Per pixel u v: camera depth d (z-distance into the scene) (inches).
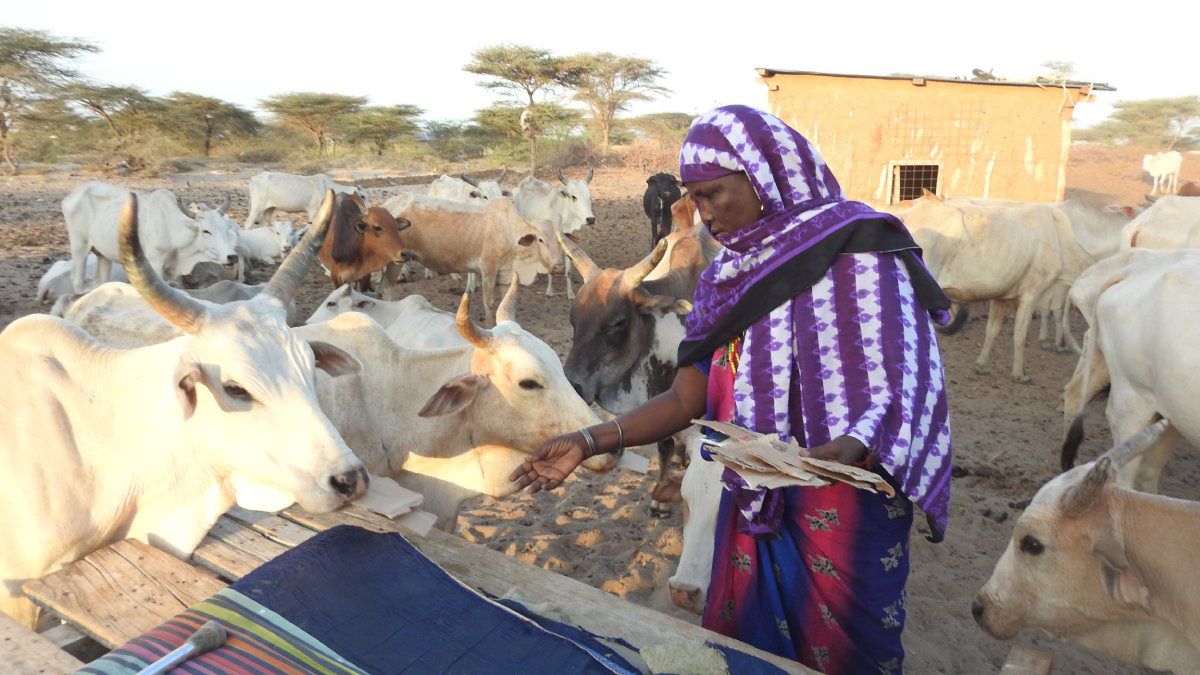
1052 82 508.4
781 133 73.7
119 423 100.3
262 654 71.4
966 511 209.3
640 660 78.7
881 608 78.6
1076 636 116.9
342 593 80.3
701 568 115.8
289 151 1782.7
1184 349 171.0
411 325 201.3
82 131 1588.3
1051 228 330.0
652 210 613.3
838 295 71.9
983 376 341.1
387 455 140.8
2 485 96.5
